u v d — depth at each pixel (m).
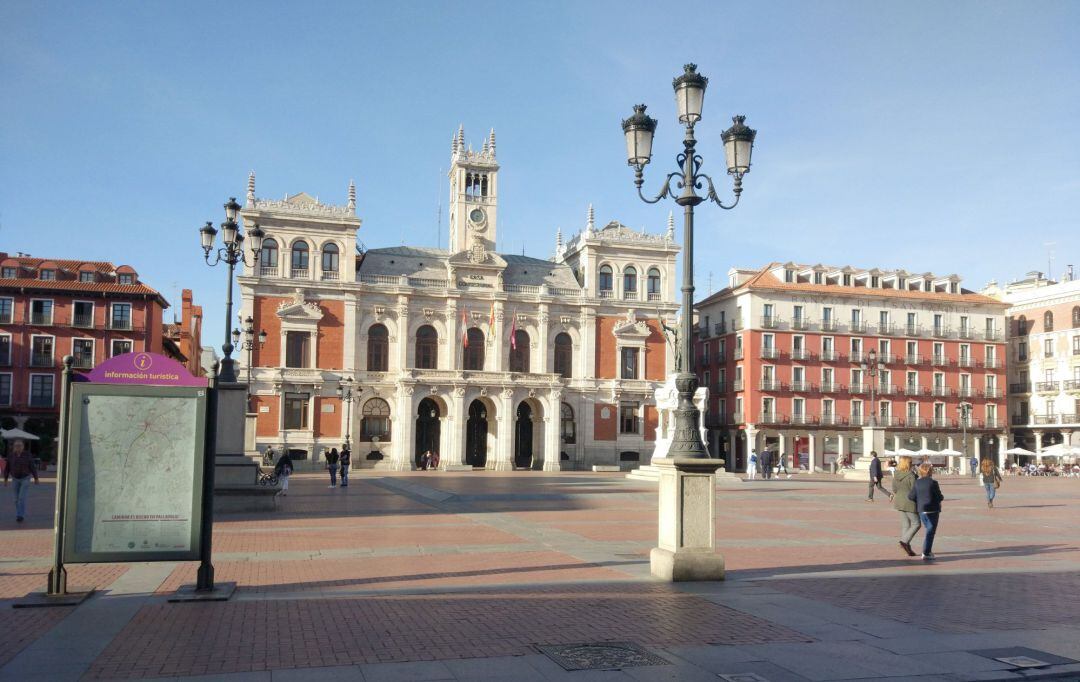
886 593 14.90
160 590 14.34
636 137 17.66
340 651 10.42
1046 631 12.00
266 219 77.06
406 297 80.38
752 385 88.94
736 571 17.22
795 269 93.69
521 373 80.75
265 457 62.22
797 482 58.72
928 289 97.19
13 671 9.48
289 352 77.00
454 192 85.75
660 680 9.47
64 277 81.56
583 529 25.11
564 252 95.06
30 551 19.11
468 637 11.20
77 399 13.41
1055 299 96.69
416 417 78.12
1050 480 71.81
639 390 86.50
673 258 89.31
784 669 9.97
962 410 89.75
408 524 26.19
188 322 105.69
